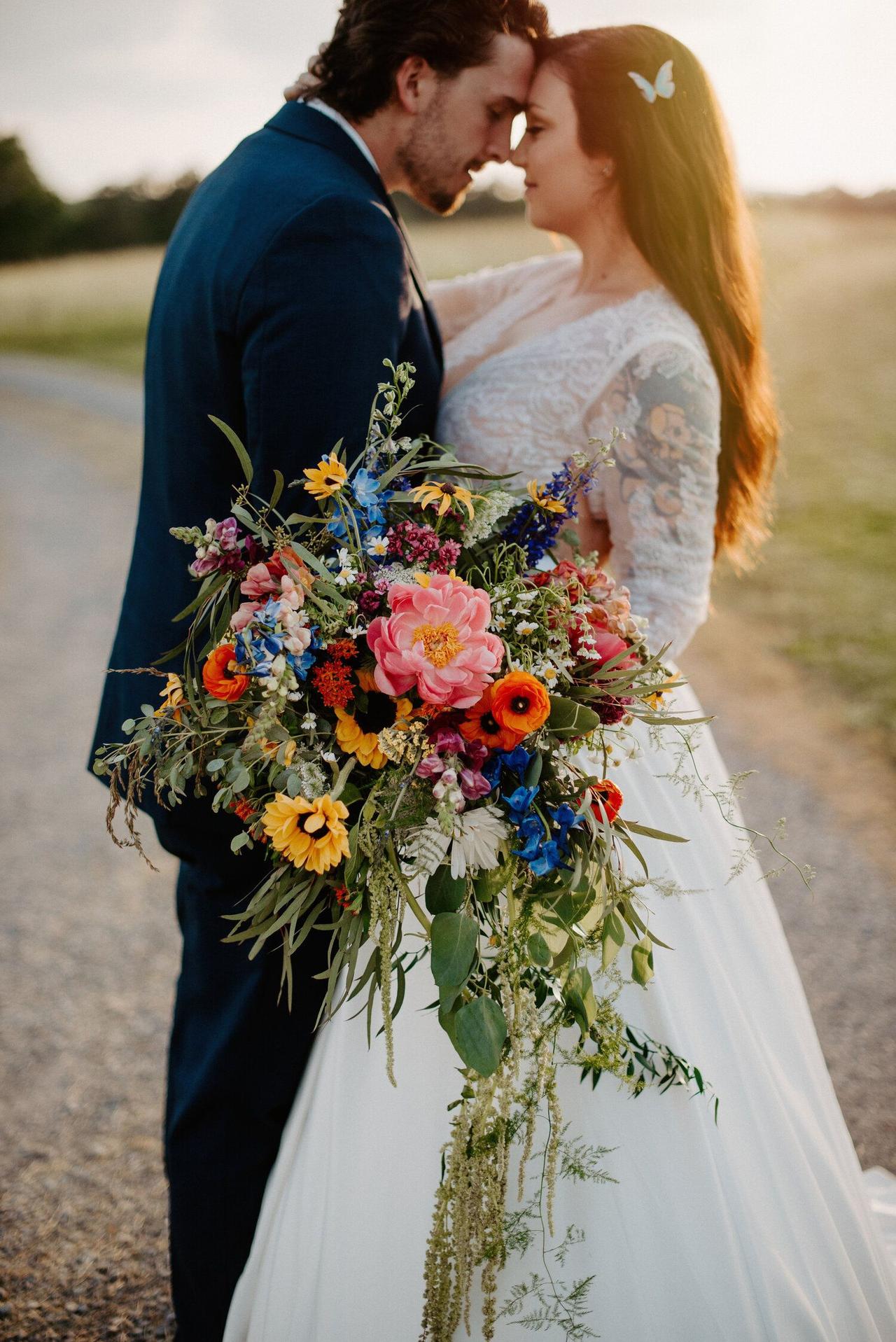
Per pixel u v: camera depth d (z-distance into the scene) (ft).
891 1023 8.45
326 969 4.75
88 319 68.59
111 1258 6.28
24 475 32.32
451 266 52.01
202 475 4.90
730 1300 4.05
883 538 20.27
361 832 3.56
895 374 29.96
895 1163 6.97
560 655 3.78
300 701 3.69
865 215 48.70
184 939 5.32
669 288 5.34
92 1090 7.76
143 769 3.99
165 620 4.96
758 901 5.46
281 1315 4.32
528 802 3.54
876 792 12.09
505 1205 4.02
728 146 5.32
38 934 9.83
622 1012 4.34
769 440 5.90
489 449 5.28
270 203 4.51
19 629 19.11
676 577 5.07
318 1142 4.38
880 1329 4.62
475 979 3.82
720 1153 4.25
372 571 3.80
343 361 4.39
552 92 5.18
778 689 15.14
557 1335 4.08
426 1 4.85
